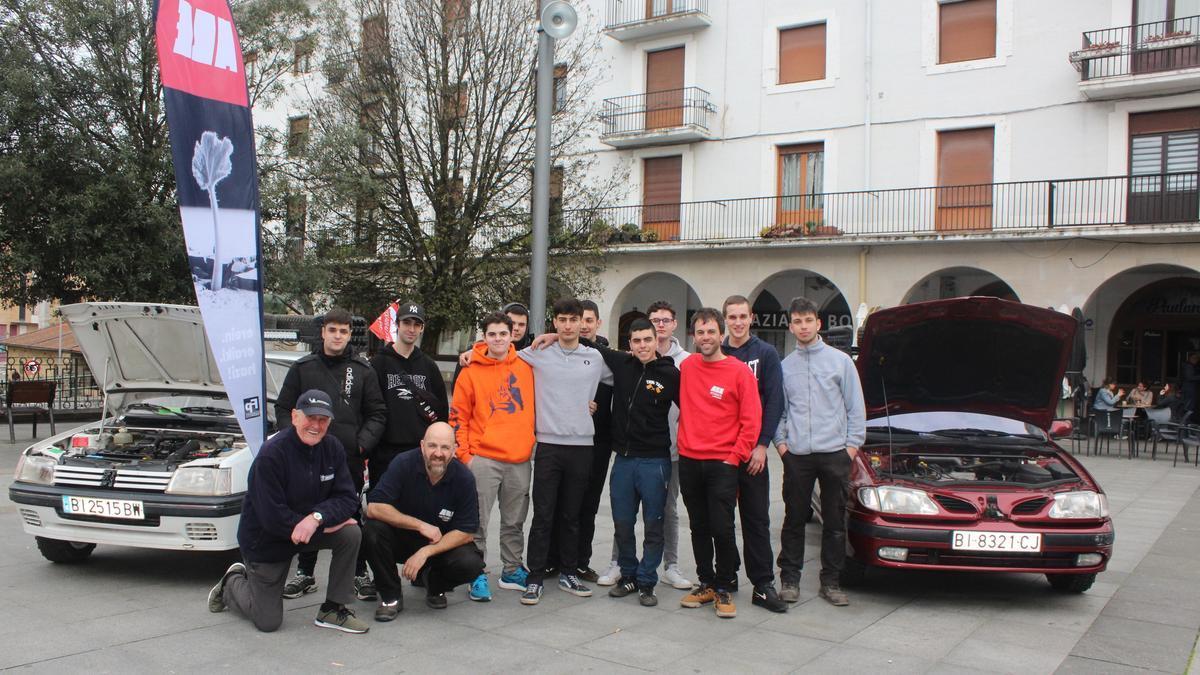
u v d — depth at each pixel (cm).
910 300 1989
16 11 1185
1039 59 1831
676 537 625
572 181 1672
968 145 1916
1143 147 1755
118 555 671
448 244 1485
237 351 605
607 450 625
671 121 2222
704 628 521
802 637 507
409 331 602
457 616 536
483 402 579
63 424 1683
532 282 895
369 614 539
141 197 1231
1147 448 1706
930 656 477
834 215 2020
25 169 1136
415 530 531
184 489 570
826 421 580
